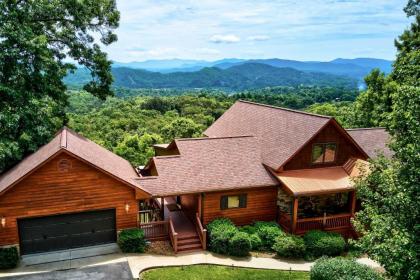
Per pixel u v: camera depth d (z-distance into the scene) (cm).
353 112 4825
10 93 2105
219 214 2244
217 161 2375
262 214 2355
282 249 2020
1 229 1798
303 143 2328
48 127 2436
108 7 3031
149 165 2531
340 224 2369
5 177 2061
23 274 1711
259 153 2530
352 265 1655
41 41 2248
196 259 1961
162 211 2372
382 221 1291
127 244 1950
